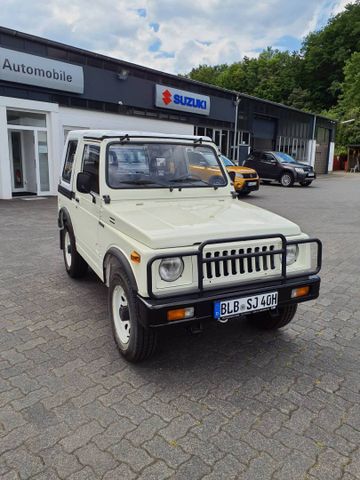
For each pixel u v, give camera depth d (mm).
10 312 4488
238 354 3639
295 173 21328
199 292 2986
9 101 13383
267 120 28984
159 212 3695
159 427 2645
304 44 62062
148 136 4355
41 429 2604
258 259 3279
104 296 4996
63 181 5723
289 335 4043
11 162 15234
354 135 43062
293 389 3096
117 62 16734
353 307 4812
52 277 5727
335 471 2299
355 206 14000
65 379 3186
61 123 15156
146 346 3223
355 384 3178
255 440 2535
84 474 2254
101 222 3924
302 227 10023
